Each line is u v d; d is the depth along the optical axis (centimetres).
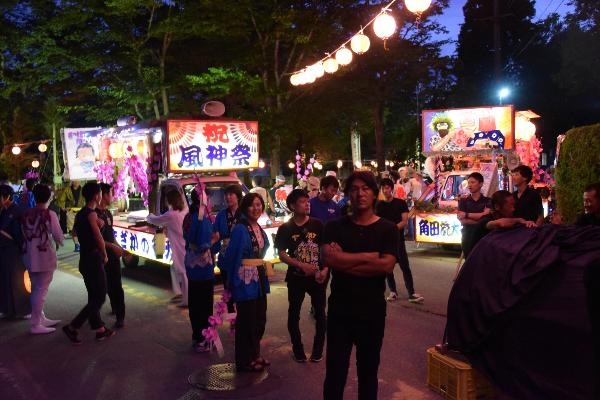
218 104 1042
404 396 478
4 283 788
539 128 3444
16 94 2981
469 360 450
